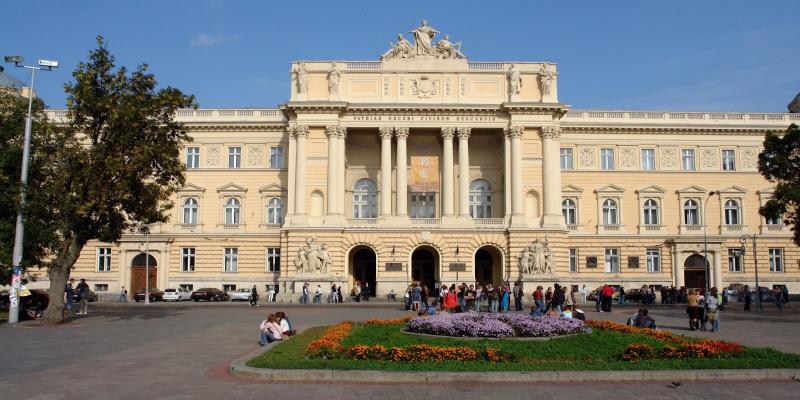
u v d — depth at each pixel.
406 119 73.12
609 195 78.81
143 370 20.42
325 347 22.05
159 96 40.75
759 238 79.19
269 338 27.22
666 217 79.00
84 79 38.84
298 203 70.94
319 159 72.19
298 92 73.00
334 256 70.12
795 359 20.98
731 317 46.78
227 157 78.25
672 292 69.06
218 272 76.12
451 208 72.31
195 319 41.88
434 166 73.31
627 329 28.70
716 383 18.50
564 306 37.62
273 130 78.19
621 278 77.38
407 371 18.84
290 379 18.58
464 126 73.19
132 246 75.62
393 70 73.69
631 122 79.38
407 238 71.25
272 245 76.50
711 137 80.31
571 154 79.38
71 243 40.03
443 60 74.25
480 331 26.45
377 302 66.12
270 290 69.38
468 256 71.06
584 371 18.98
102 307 57.28
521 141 73.12
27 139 39.28
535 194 72.88
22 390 17.20
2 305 53.72
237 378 18.91
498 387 17.84
